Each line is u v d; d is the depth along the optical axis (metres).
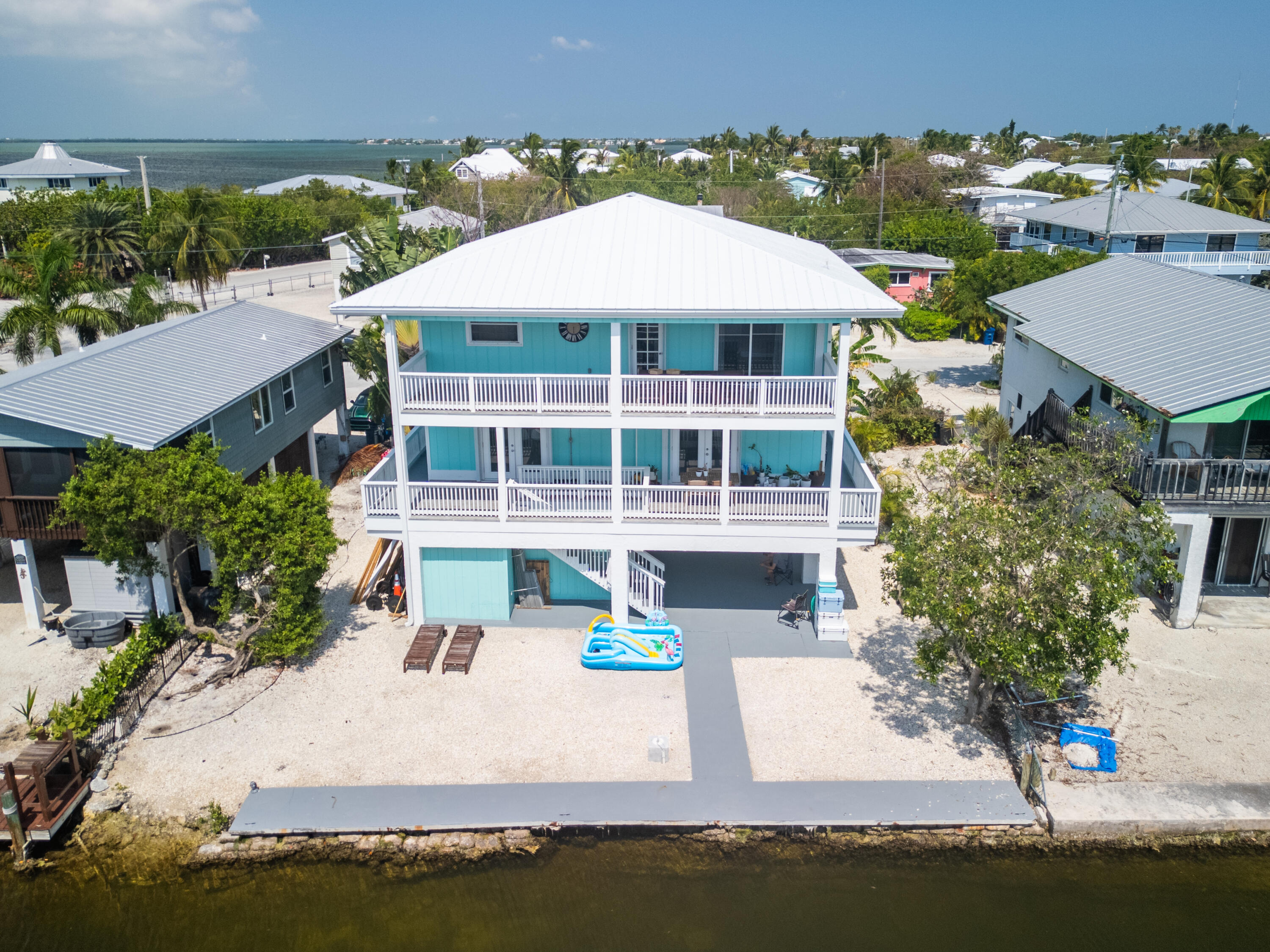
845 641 21.06
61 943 13.92
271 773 16.81
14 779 14.91
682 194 79.75
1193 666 19.92
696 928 13.95
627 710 18.59
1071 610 15.78
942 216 68.75
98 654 20.59
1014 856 15.25
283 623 19.66
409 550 21.41
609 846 15.44
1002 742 17.58
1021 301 32.69
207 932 14.05
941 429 34.34
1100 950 13.52
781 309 18.73
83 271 40.94
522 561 22.61
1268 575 22.67
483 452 22.58
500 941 13.74
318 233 79.31
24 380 20.69
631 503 21.00
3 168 86.25
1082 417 24.53
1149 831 15.49
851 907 14.34
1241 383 19.97
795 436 22.61
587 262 20.28
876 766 16.91
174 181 194.38
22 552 20.95
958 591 15.70
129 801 16.28
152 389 22.42
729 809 15.81
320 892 14.69
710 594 23.42
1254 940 13.71
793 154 152.12
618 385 19.70
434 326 21.78
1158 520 16.38
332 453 34.28
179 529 18.28
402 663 20.31
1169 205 51.34
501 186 79.94
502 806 15.88
